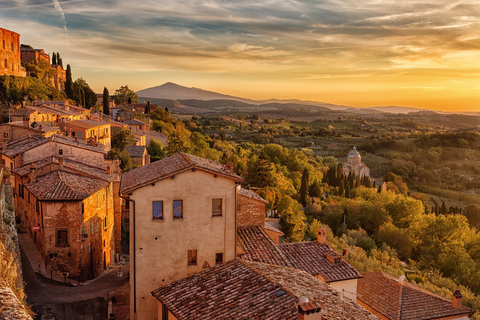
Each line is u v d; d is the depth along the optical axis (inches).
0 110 3666.3
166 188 1078.4
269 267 1058.7
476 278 2625.5
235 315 802.2
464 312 1363.2
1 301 622.8
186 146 4286.4
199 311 849.5
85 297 1475.1
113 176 2057.1
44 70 5378.9
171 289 968.9
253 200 1494.8
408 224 3678.6
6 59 4461.1
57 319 1288.1
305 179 4352.9
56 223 1621.6
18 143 2476.6
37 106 3730.3
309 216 3873.0
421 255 3009.4
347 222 3582.7
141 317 1082.7
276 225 2928.2
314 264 1262.3
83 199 1628.9
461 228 3304.6
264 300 832.9
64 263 1635.1
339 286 1212.5
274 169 4466.0
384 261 2605.8
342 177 5570.9
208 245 1119.0
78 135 3225.9
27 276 1576.0
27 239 1860.2
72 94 5585.6
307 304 716.7
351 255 2310.5
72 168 1871.3
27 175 1873.8
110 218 2007.9
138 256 1072.2
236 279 936.9
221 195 1122.0
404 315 1321.4
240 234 1389.0
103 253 1891.0
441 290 1932.8
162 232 1083.3
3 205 1595.7
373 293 1456.7
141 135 4352.9
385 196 4185.5
